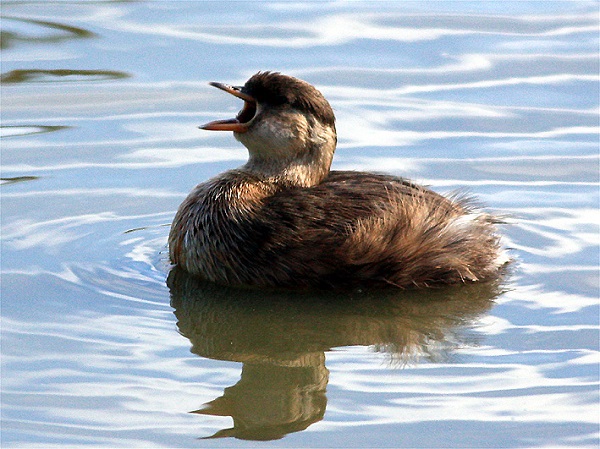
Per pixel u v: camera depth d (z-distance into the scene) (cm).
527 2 2061
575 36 1909
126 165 1504
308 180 1274
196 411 958
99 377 1007
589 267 1230
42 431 922
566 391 979
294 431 929
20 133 1586
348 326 1122
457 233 1191
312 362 1050
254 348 1077
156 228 1348
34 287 1182
